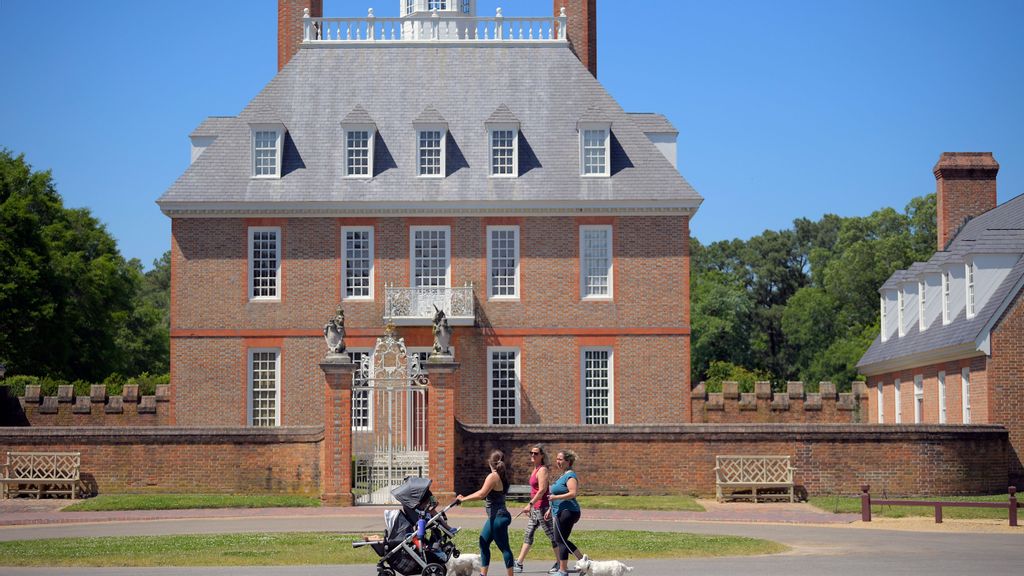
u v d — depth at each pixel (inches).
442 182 1886.1
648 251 1866.4
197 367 1849.2
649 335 1854.1
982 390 1582.2
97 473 1455.5
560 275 1863.9
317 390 1844.2
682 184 1875.0
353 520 1222.9
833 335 3553.2
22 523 1212.5
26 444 1455.5
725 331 3730.3
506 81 1994.3
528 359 1852.9
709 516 1277.1
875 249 3444.9
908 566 848.9
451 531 784.3
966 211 2191.2
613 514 1299.2
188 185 1873.8
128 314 3122.5
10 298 2452.0
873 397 2295.8
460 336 1854.1
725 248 4537.4
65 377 2625.5
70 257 2650.1
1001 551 950.4
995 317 1558.8
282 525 1173.1
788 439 1457.9
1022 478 1520.7
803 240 4480.8
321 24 2055.9
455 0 2234.3
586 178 1886.1
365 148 1903.3
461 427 1457.9
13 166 2736.2
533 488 835.4
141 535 1075.9
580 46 2103.8
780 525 1193.4
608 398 1851.6
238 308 1855.3
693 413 1975.9
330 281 1860.2
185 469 1449.3
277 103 1964.8
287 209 1861.5
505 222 1871.3
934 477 1461.6
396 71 2004.2
